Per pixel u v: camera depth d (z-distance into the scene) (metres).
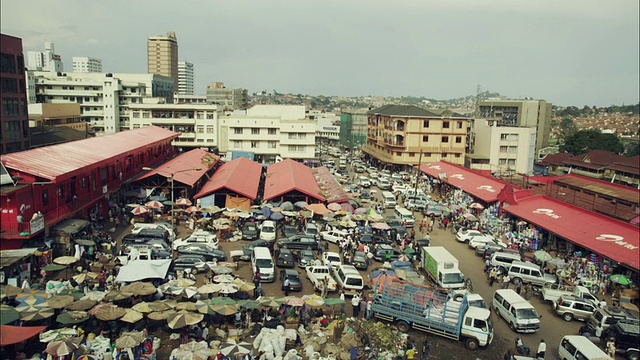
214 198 59.44
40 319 25.70
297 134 106.44
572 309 35.44
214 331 28.84
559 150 139.75
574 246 47.09
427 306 31.23
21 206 36.56
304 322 31.11
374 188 86.75
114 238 45.59
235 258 42.12
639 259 39.53
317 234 49.75
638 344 30.39
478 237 51.91
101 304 27.80
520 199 61.31
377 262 45.53
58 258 34.31
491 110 161.00
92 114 128.00
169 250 41.03
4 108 71.31
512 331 33.19
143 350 25.56
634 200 61.03
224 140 108.94
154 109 105.62
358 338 29.19
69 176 41.47
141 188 59.50
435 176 85.69
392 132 105.44
